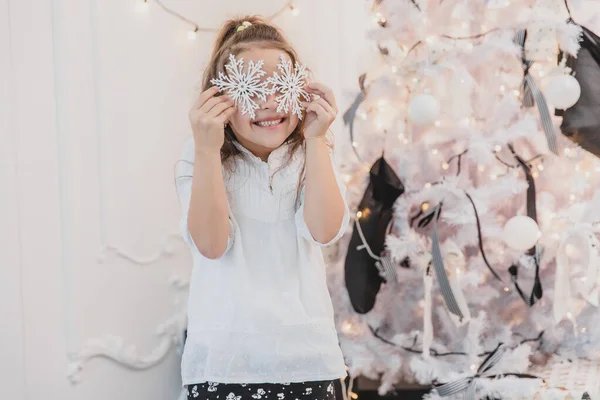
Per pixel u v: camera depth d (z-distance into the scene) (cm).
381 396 295
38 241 221
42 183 222
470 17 240
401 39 244
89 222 234
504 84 243
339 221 161
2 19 212
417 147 250
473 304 257
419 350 262
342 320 262
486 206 238
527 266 247
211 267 162
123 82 244
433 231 240
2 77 212
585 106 235
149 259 252
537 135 246
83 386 233
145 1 250
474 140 237
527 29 236
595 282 230
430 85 240
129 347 245
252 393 157
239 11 285
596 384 231
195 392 164
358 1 301
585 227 231
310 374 157
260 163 165
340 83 302
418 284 264
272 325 156
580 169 242
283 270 161
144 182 250
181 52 263
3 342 212
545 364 258
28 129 218
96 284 236
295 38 302
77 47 230
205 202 153
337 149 297
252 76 155
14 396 214
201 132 153
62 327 228
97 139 237
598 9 248
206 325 159
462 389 238
